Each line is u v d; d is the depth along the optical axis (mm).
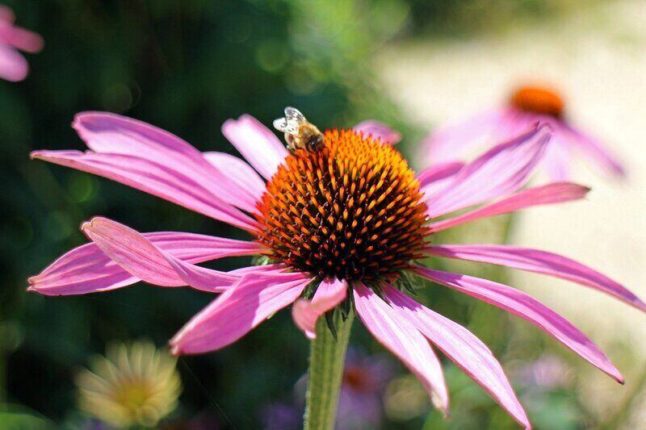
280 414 456
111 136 283
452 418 406
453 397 396
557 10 1433
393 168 282
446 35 1379
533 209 884
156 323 478
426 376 225
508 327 487
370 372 458
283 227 273
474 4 1406
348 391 446
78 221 465
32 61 488
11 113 464
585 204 890
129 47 497
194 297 486
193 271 242
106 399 357
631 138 1036
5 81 471
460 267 587
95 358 456
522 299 265
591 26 1372
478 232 569
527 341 492
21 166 473
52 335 453
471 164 302
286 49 509
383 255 272
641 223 856
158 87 509
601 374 511
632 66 1251
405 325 250
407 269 275
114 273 250
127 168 270
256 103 507
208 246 271
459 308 527
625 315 667
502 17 1413
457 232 571
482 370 240
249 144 311
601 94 1163
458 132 495
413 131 576
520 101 491
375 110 556
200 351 223
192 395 447
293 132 285
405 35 1356
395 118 567
